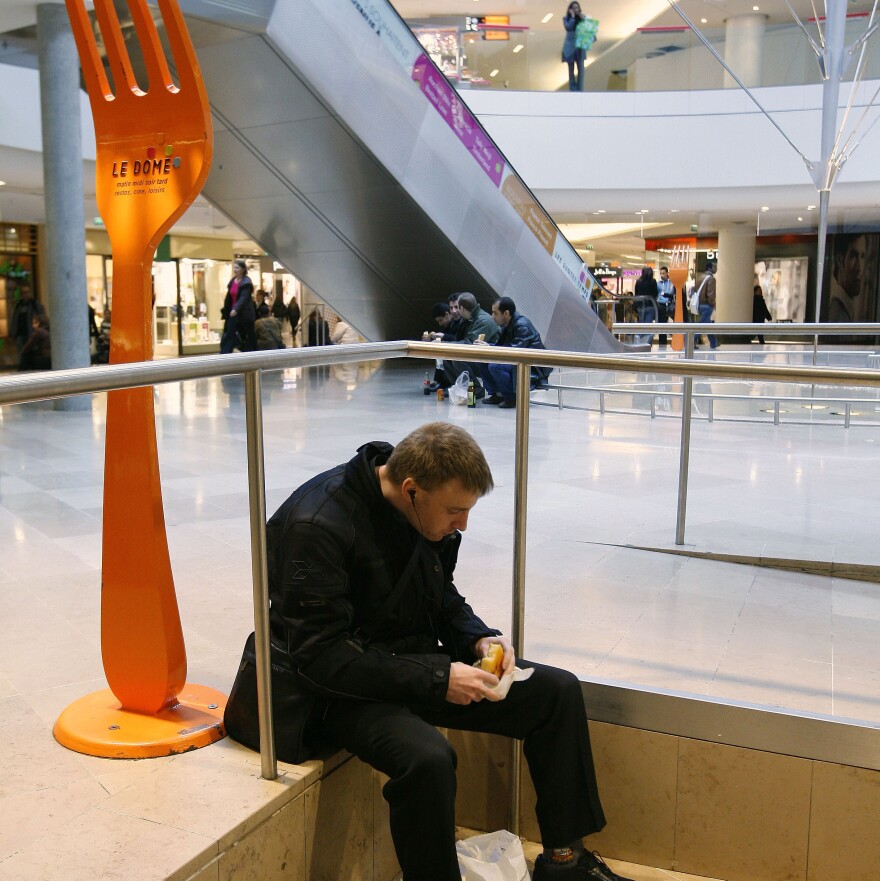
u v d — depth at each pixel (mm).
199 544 3822
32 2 7871
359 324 13188
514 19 16891
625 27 15703
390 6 8172
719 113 15641
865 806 2252
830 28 13102
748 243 19594
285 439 6211
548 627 2912
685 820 2428
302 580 1982
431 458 1976
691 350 5055
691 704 2369
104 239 17797
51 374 1571
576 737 2199
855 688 2477
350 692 1983
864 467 5531
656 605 3135
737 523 4160
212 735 2184
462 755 2586
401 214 9352
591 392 7590
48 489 4902
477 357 2477
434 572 2176
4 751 2131
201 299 21047
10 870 1688
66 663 2641
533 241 10523
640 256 21031
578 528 4090
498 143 15883
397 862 2467
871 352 8273
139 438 2133
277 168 9188
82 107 10836
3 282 16469
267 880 1944
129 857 1730
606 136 15898
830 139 13453
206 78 7746
